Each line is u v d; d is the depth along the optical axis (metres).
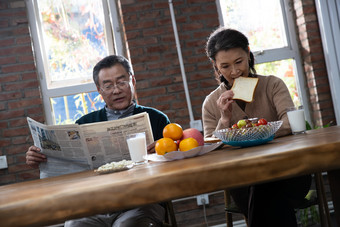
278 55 3.64
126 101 2.05
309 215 3.24
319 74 3.54
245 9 3.66
